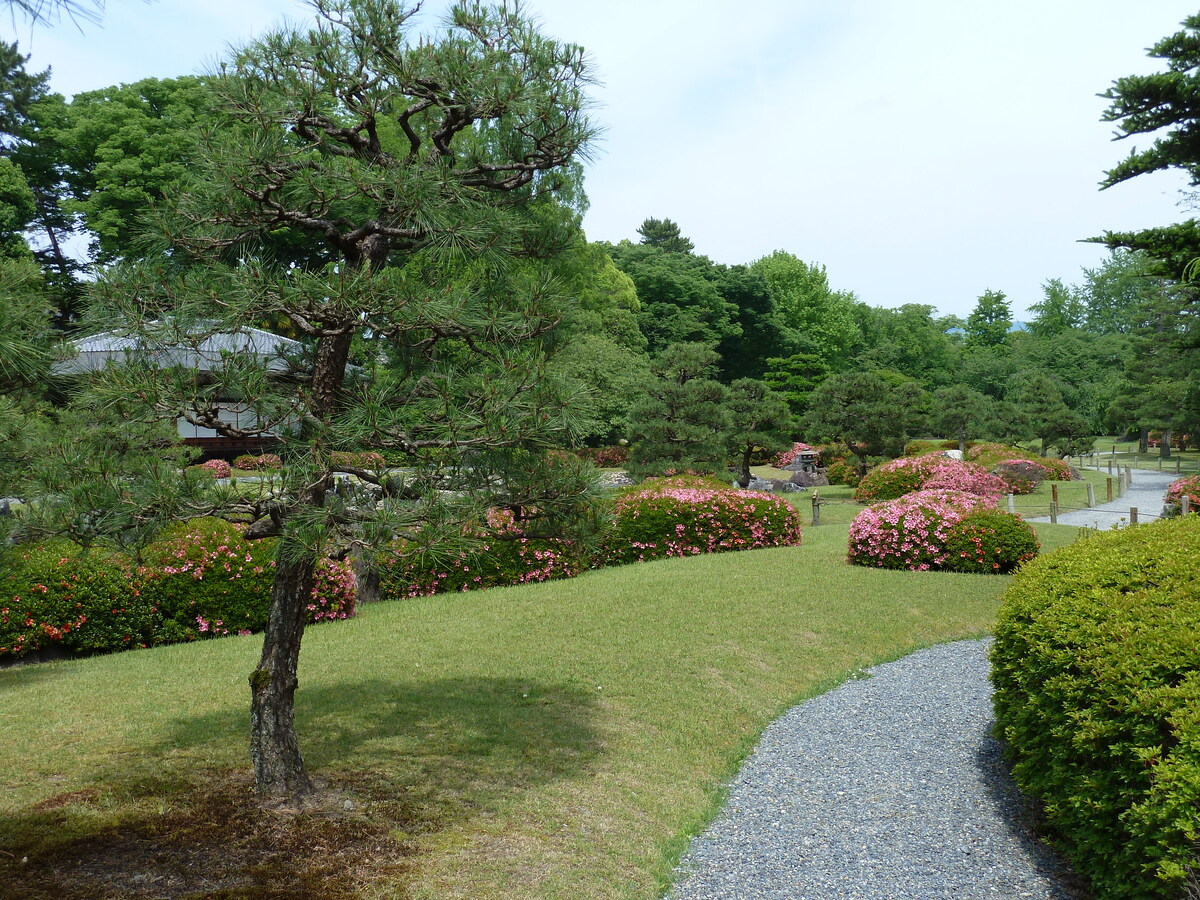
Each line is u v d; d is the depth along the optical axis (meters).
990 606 10.94
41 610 8.30
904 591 11.27
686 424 22.27
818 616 9.89
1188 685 3.88
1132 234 12.32
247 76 4.65
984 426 43.50
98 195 28.48
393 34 4.73
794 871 4.54
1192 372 43.78
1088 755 4.32
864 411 30.27
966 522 13.00
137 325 4.13
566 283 5.19
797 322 69.25
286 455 4.46
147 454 4.50
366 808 4.80
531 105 5.07
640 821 4.98
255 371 4.11
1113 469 42.12
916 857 4.72
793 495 29.59
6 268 4.04
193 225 4.71
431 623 9.43
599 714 6.64
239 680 7.29
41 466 4.22
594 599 10.50
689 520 14.95
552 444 4.77
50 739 5.84
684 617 9.58
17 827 4.44
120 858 4.14
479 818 4.77
